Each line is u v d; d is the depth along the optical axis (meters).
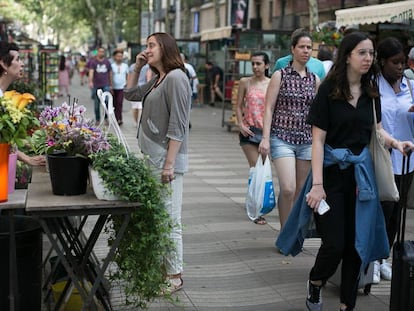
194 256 8.98
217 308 7.20
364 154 6.45
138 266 6.25
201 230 10.29
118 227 6.23
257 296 7.58
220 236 9.96
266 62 10.73
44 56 33.03
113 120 6.50
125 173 5.80
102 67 25.28
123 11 85.62
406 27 19.45
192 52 41.91
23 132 5.67
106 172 5.70
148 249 6.19
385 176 6.46
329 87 6.45
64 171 5.85
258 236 9.99
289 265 8.66
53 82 34.69
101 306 6.68
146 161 6.89
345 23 17.69
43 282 7.57
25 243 6.15
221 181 14.77
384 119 7.60
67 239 6.98
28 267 6.23
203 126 27.83
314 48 17.83
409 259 5.91
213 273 8.30
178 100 6.99
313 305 6.77
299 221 6.72
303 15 45.81
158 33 7.22
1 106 5.55
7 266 6.10
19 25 51.66
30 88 19.69
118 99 25.39
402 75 7.71
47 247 9.02
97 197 5.80
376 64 7.36
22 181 7.22
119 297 7.25
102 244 9.12
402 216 6.30
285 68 8.91
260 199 10.52
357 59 6.29
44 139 6.56
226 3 53.28
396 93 7.75
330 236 6.38
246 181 14.88
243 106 10.97
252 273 8.34
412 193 7.90
